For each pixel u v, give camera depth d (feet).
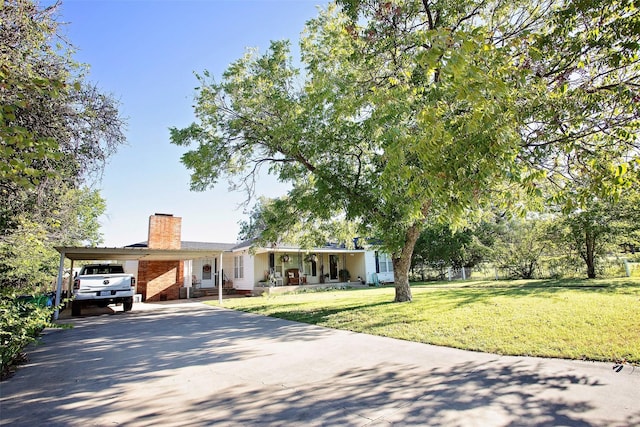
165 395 14.15
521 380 13.79
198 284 83.87
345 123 31.81
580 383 13.07
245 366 18.06
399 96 18.71
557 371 14.56
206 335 27.58
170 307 52.42
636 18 11.19
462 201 11.66
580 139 14.02
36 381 16.46
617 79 13.14
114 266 51.52
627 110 12.17
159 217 69.51
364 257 90.17
